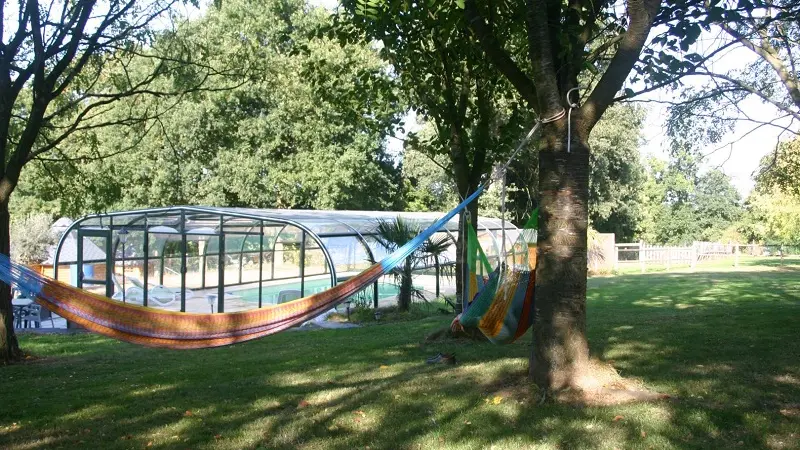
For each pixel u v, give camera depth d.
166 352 12.23
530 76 11.78
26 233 30.81
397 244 17.97
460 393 6.88
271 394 7.49
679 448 5.09
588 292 21.38
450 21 8.83
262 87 29.75
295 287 23.30
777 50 12.73
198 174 32.62
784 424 5.47
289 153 33.66
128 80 12.86
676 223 55.50
